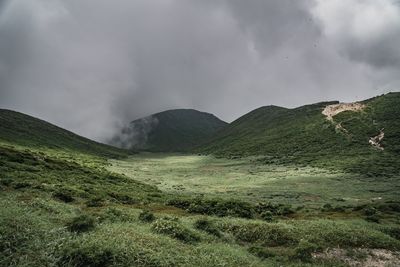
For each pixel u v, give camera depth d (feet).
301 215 141.59
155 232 82.43
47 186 134.41
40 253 61.72
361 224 115.03
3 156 197.06
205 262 67.62
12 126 547.49
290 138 555.69
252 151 549.95
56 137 620.49
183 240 80.64
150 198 169.48
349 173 313.12
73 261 61.11
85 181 195.11
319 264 80.43
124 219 95.91
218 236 92.63
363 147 427.33
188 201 150.82
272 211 146.30
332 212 152.15
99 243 65.67
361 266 82.99
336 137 491.31
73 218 81.10
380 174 299.58
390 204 164.04
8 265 57.26
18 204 87.40
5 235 63.10
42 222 74.79
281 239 93.30
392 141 423.23
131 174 357.20
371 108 582.35
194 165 495.82
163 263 63.46
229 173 373.61
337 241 93.86
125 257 63.52
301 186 265.54
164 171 414.82
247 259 75.25
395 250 94.68
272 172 356.18
